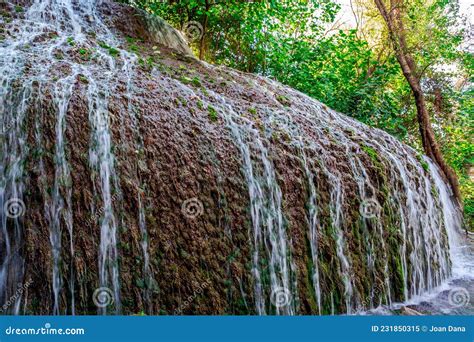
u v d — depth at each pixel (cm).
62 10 453
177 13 664
